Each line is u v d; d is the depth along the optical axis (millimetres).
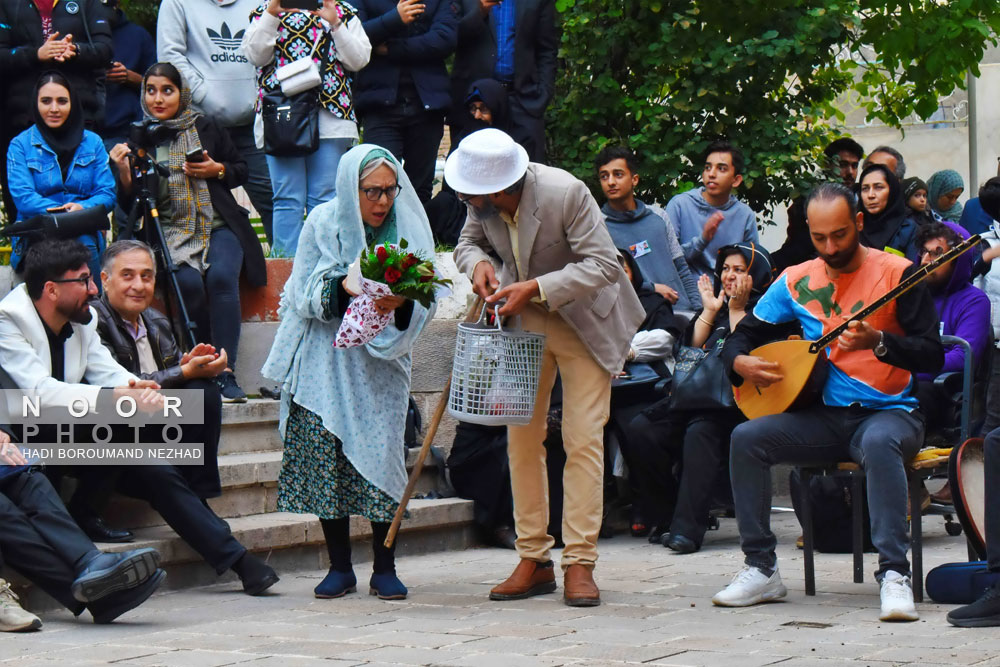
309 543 7953
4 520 6262
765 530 6742
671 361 9445
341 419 6727
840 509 8547
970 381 7586
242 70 10633
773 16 12711
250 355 9523
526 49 11141
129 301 7277
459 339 6438
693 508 8766
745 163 12547
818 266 6824
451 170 6586
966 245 6293
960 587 6570
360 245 6645
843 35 13055
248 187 10930
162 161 9109
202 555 6992
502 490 8844
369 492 6758
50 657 5465
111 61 10250
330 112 9867
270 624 6203
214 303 9023
